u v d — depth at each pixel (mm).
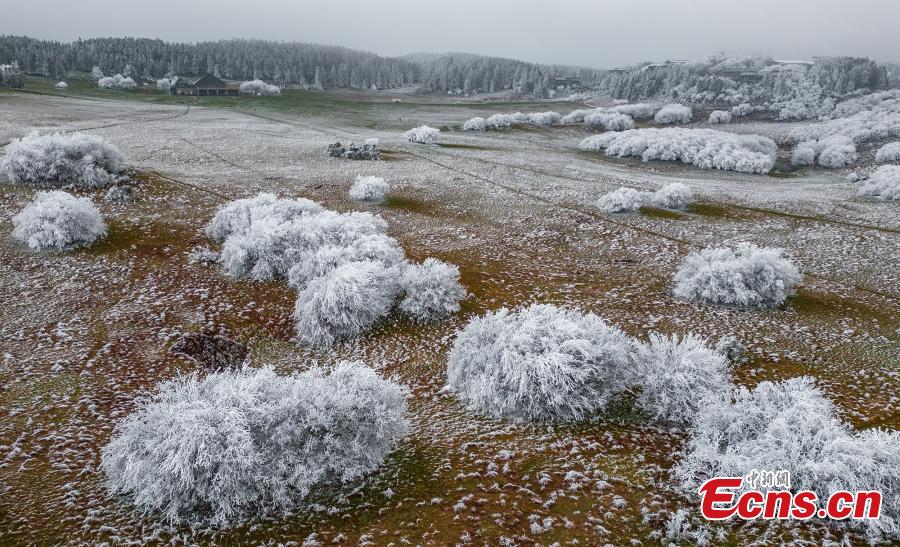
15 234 20500
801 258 22500
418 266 18062
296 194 29906
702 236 25469
